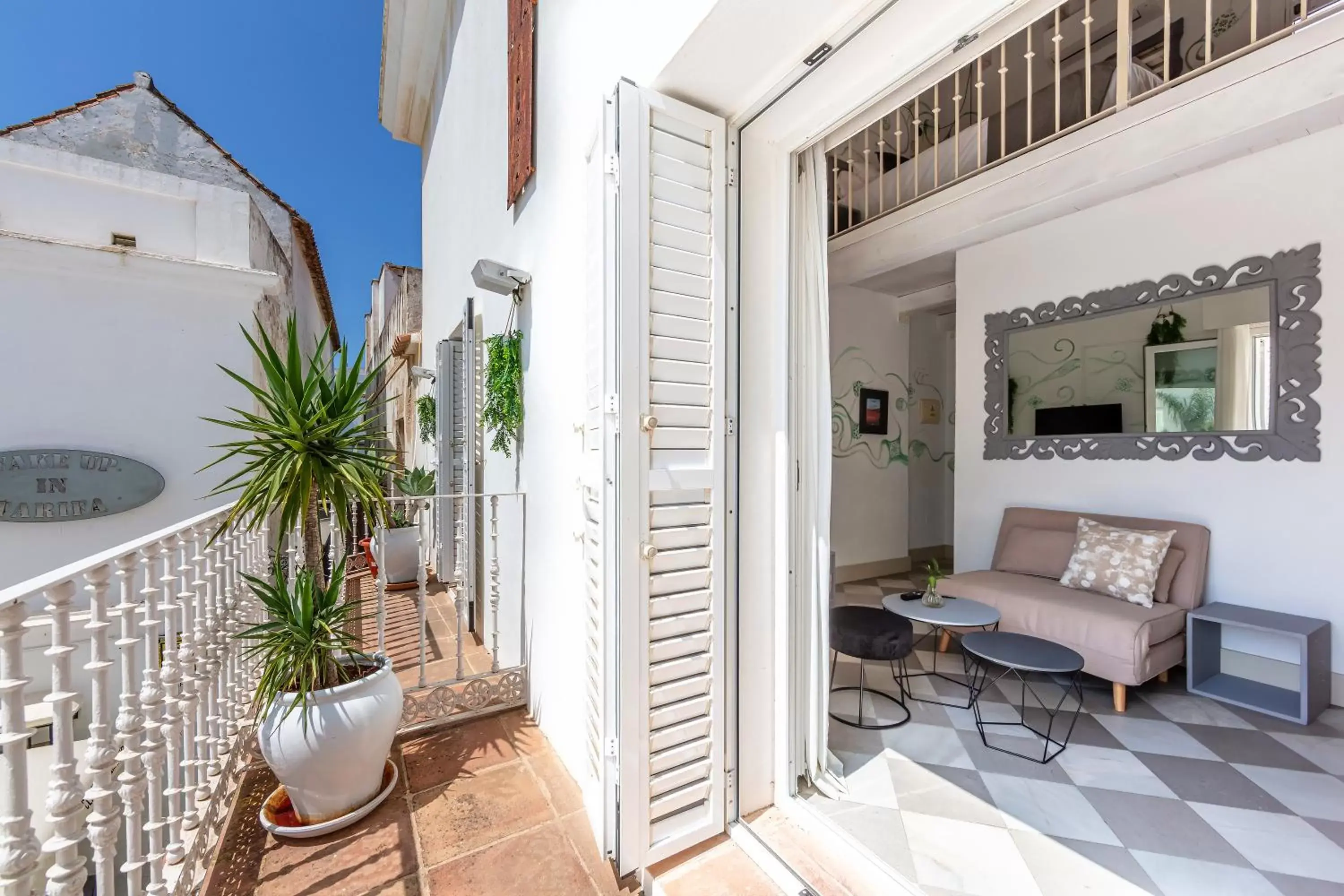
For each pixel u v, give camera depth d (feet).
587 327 5.80
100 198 13.82
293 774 5.72
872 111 5.26
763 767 5.72
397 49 19.88
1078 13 12.29
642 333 4.81
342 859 5.51
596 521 5.41
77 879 3.34
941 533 18.58
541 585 8.22
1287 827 5.56
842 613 8.67
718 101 5.06
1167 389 10.09
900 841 5.34
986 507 13.19
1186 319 9.80
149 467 11.72
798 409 5.93
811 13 3.91
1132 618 8.32
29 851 2.97
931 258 13.88
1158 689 8.86
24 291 10.85
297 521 6.59
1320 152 8.27
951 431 18.70
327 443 6.66
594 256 5.53
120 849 6.50
